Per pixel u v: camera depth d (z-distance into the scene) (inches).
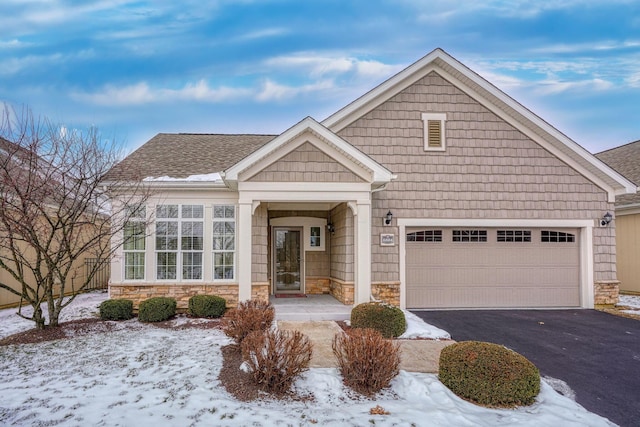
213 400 191.8
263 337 217.9
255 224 411.8
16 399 193.6
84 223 349.7
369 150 440.8
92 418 173.8
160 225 419.2
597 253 455.2
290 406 187.9
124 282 409.7
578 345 300.7
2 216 310.5
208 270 418.9
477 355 204.1
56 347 284.4
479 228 450.9
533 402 197.9
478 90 448.5
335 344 226.8
